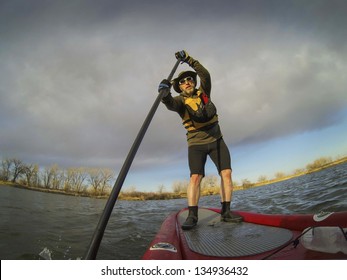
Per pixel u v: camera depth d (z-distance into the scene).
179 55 2.91
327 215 1.97
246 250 1.64
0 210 7.67
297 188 10.70
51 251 3.66
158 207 12.90
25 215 7.08
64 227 5.53
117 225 6.04
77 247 3.90
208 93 2.86
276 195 9.51
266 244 1.71
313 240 1.33
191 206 2.63
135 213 9.15
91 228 5.46
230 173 2.78
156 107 2.03
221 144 2.83
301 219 2.14
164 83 2.37
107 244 4.05
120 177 1.39
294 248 1.50
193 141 2.81
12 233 4.52
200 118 2.74
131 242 4.18
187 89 2.90
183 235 2.23
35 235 4.51
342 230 1.25
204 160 2.85
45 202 13.10
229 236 2.05
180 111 2.84
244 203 8.45
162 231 2.41
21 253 3.49
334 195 5.86
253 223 2.54
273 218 2.42
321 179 12.49
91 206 13.04
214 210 3.45
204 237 2.08
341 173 12.93
